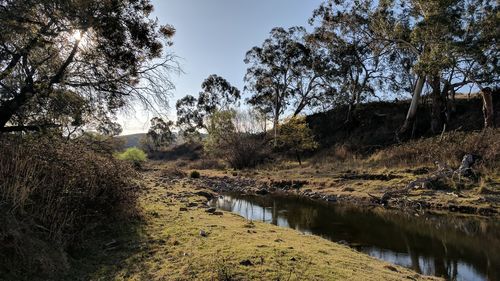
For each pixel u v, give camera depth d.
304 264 5.07
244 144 32.25
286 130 28.55
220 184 21.12
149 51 11.41
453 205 12.68
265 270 4.70
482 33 20.23
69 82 9.53
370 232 10.02
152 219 7.43
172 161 49.62
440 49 20.58
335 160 27.22
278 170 26.86
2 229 4.69
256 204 14.91
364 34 30.75
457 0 20.02
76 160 6.51
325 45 33.91
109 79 10.52
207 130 43.47
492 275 6.71
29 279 4.43
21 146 6.05
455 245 8.69
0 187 5.20
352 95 35.09
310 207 14.17
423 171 17.12
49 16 8.15
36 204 5.58
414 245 8.73
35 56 8.66
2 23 7.26
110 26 10.05
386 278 5.06
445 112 27.14
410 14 25.06
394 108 33.91
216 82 53.78
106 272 4.79
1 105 7.97
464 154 16.77
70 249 5.35
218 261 4.92
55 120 8.89
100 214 6.29
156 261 5.11
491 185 13.80
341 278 4.66
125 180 7.27
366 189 16.58
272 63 40.34
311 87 40.28
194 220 7.71
